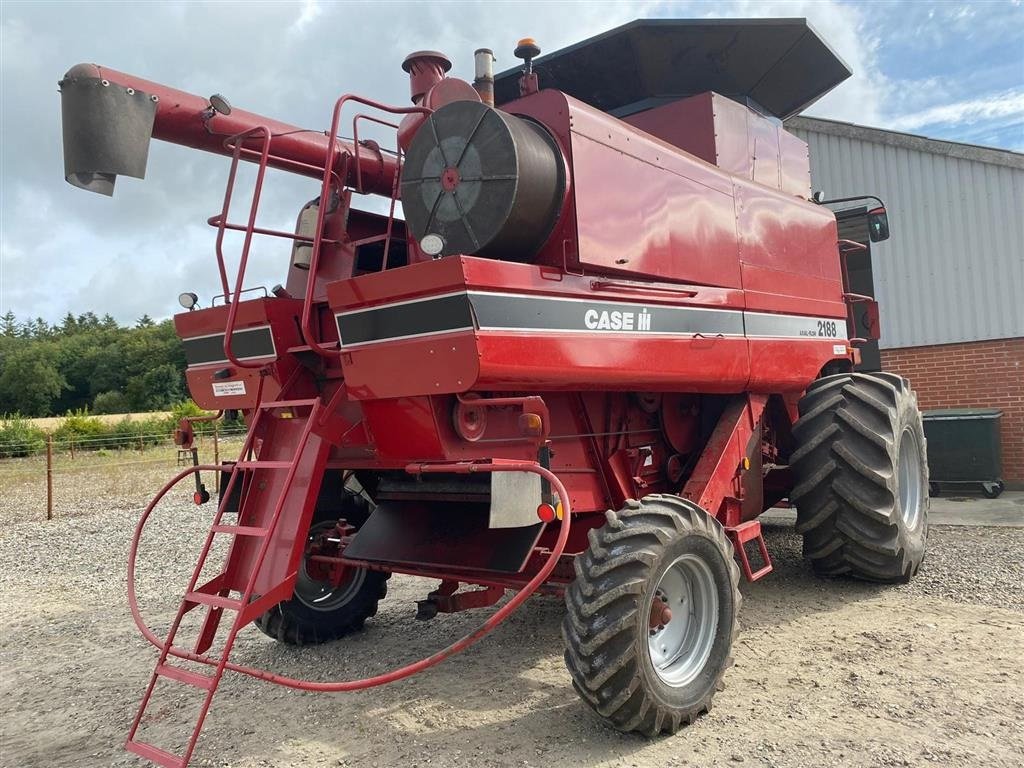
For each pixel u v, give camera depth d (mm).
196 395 4473
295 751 3338
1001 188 9727
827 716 3398
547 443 3629
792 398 5543
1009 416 9750
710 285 4418
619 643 3098
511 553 3703
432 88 3949
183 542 9367
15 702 4160
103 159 3602
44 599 6699
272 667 4508
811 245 5602
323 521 4906
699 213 4383
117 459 23078
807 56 5770
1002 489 9289
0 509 13391
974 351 9969
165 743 3500
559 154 3578
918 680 3744
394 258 4598
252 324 3990
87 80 3621
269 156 4289
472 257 3014
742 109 5406
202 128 4035
